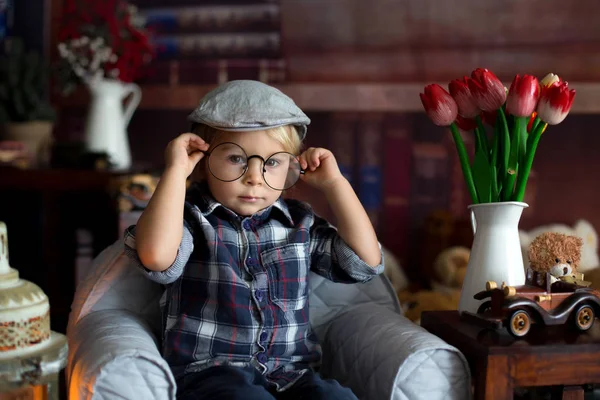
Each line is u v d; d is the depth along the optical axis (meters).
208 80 2.31
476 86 1.26
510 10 2.24
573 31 2.23
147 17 2.30
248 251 1.28
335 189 1.30
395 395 1.13
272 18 2.28
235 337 1.21
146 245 1.13
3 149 2.03
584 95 2.25
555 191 2.30
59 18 2.34
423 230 2.28
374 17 2.27
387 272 2.19
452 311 1.38
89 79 2.12
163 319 1.27
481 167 1.33
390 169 2.31
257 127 1.21
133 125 2.34
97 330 1.16
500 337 1.16
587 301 1.21
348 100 2.29
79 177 1.98
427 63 2.27
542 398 1.33
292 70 2.29
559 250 1.26
